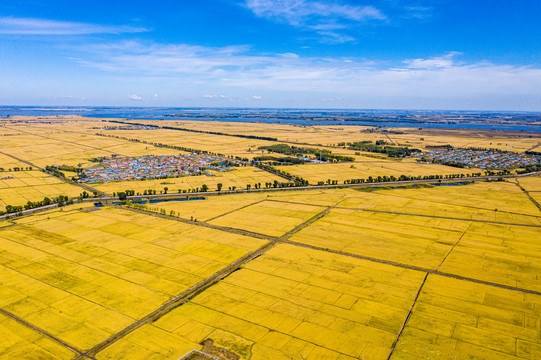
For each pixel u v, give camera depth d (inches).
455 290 5816.9
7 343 4493.1
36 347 4431.6
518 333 4722.0
